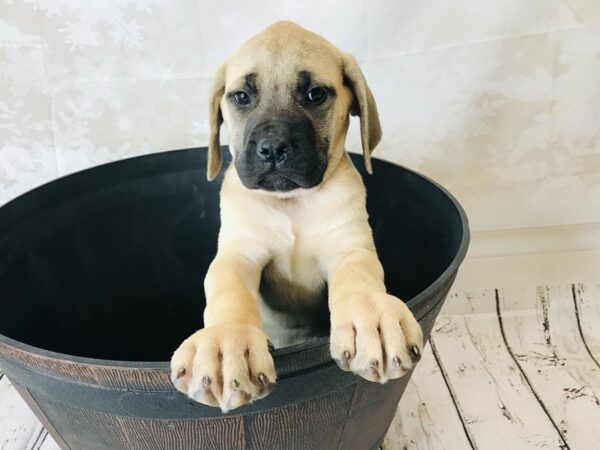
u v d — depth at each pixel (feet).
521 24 1.96
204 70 2.04
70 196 1.67
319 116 1.40
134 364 0.94
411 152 2.14
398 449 1.60
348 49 2.00
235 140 1.45
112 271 1.79
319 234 1.46
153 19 1.97
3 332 1.41
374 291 1.06
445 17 1.96
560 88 2.04
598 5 1.93
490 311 2.20
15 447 1.64
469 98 2.06
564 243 2.21
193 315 1.97
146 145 2.13
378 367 0.92
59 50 1.99
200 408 1.00
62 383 1.00
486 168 2.15
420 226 1.60
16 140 2.09
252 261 1.47
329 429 1.18
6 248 1.48
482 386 1.82
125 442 1.11
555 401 1.74
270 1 1.96
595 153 2.11
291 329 1.63
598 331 2.05
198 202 1.91
